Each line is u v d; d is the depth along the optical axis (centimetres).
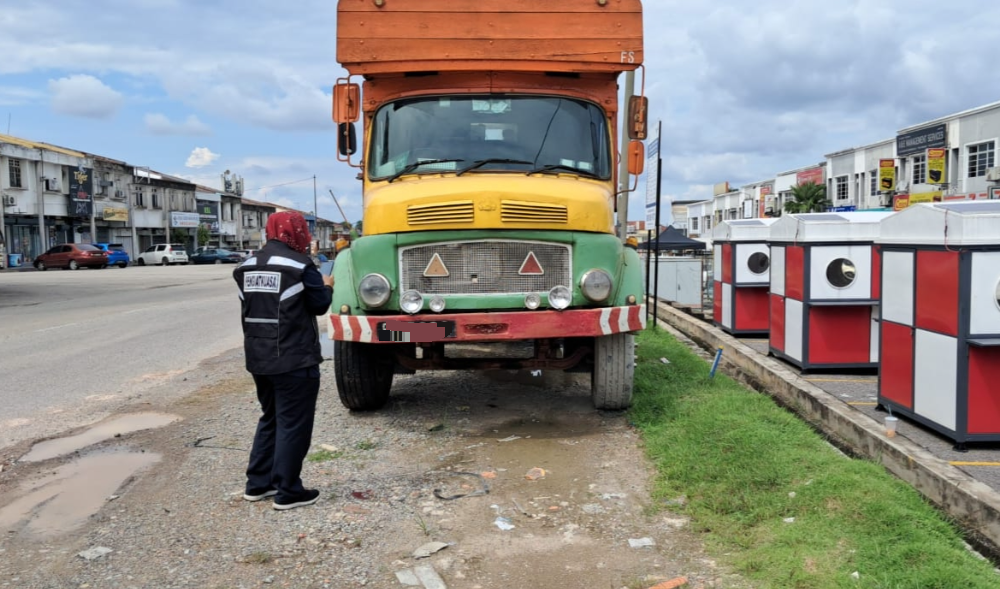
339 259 616
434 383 796
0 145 4553
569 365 635
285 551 383
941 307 484
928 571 320
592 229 563
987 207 475
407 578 351
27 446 588
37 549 392
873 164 4784
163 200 6450
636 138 655
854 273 695
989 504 368
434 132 629
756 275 948
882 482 418
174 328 1370
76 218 5316
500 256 557
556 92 639
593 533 398
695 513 411
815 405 600
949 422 477
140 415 684
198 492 474
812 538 362
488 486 471
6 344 1171
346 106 640
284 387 432
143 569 366
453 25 623
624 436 575
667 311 1341
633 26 629
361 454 544
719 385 696
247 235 8238
